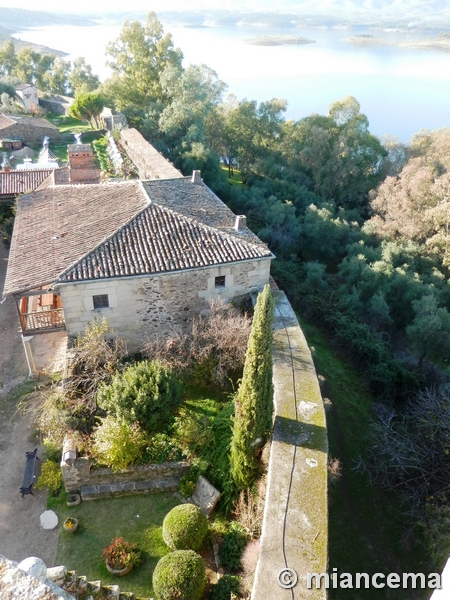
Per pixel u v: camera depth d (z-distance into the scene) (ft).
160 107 153.58
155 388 40.98
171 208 58.08
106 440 38.29
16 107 190.49
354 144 151.12
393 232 118.62
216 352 49.47
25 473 40.98
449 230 110.22
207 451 41.16
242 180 165.89
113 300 48.98
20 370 55.93
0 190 89.25
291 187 140.56
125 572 33.58
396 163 156.25
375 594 35.58
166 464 39.91
